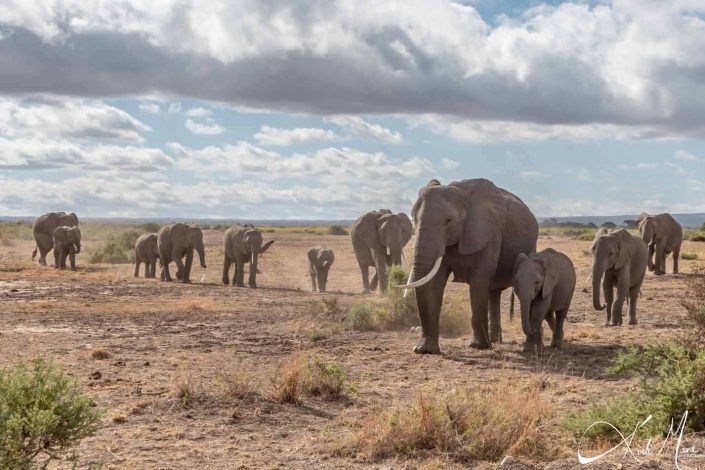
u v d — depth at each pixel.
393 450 8.48
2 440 6.35
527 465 7.57
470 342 16.03
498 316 16.83
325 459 8.30
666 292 27.89
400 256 28.55
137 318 20.59
